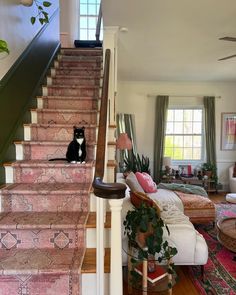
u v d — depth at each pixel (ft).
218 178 20.15
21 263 5.19
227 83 19.86
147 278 6.98
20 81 8.49
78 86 10.87
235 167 19.04
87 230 5.82
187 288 7.68
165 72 16.84
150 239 6.71
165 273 7.22
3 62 7.51
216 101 19.92
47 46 11.84
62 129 8.70
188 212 12.13
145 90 19.83
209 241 10.94
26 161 7.56
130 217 7.11
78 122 9.41
